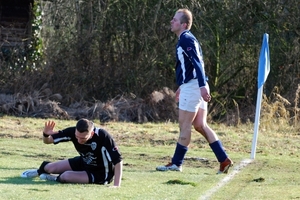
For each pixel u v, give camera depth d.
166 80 62.28
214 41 62.09
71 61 61.84
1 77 60.53
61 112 55.91
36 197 21.36
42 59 63.78
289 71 61.34
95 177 25.06
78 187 23.98
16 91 59.56
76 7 63.25
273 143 43.25
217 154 29.62
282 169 31.83
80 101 59.75
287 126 52.12
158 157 35.38
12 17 68.69
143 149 38.62
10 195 21.53
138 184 25.28
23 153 34.47
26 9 68.75
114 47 62.81
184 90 29.52
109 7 62.50
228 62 62.66
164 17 61.84
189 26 29.52
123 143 41.31
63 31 63.34
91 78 61.47
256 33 62.22
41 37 65.88
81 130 24.08
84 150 24.80
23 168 28.98
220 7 61.69
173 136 44.84
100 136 24.59
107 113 56.22
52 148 37.00
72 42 62.59
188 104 29.44
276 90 60.12
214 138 29.78
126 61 62.31
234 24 62.16
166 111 57.62
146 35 62.00
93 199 21.45
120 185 24.80
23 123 49.69
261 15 62.06
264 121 52.22
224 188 25.02
